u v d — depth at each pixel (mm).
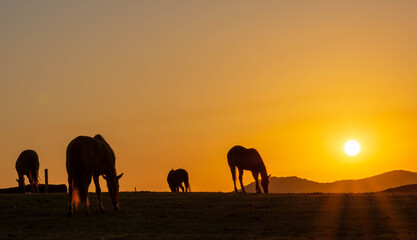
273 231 26281
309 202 32938
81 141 28578
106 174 30891
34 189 44125
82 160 28359
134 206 32688
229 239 24078
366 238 24469
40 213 30828
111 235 24922
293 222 27953
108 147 30375
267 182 42469
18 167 44438
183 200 34562
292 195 36938
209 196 36500
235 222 28312
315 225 27266
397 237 24531
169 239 23891
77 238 24266
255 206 31781
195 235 24984
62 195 37938
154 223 28016
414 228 26578
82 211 30953
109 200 35094
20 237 24812
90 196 37062
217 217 29344
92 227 27125
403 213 29562
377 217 28781
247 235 25375
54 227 27266
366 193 38250
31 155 44062
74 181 28578
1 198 35875
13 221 28906
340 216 29094
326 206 31578
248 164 42312
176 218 29266
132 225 27516
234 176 43875
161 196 37031
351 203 32438
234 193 39969
